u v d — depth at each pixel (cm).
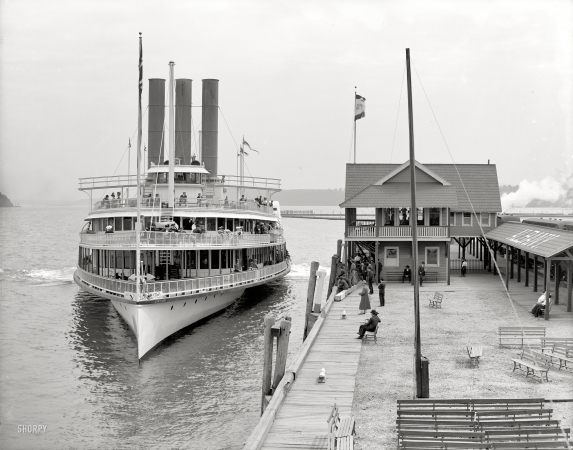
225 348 3672
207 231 4866
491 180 5850
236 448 2342
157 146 7019
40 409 2719
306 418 2050
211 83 6969
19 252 9988
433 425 1869
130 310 3734
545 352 2802
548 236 4078
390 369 2594
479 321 3500
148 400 2827
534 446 1688
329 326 3416
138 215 3638
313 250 11538
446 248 5069
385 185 5203
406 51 2325
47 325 4325
